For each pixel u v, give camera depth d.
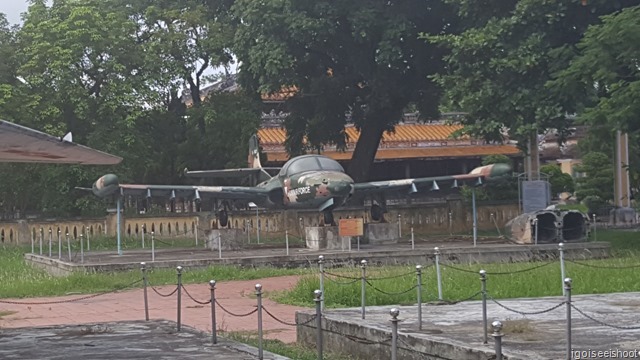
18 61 42.25
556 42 30.09
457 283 17.88
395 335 9.27
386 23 35.69
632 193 49.16
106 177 28.67
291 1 35.41
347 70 40.22
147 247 35.53
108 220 38.66
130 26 41.75
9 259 32.31
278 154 49.06
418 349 10.38
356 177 42.78
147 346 12.19
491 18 31.30
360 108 42.47
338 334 12.34
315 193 29.91
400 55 35.44
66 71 39.31
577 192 49.88
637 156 43.78
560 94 28.23
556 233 29.16
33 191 42.25
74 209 41.78
